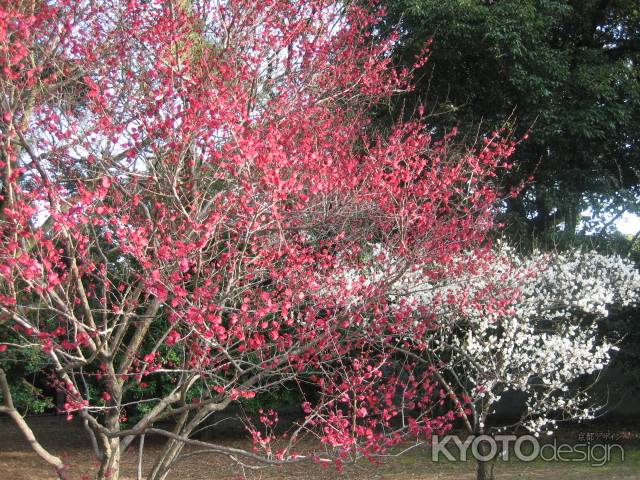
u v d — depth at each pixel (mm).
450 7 9898
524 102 10570
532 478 7363
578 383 9633
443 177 5320
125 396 9227
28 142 4148
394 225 5176
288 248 4008
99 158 4055
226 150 4090
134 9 4953
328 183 4562
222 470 8273
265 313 3650
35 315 4762
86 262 3891
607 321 8898
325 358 4551
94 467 8688
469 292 5949
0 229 3488
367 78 6512
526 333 7082
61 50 4871
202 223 3975
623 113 10602
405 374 6586
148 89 4723
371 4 7859
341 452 3734
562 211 10898
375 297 4133
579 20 11875
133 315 3854
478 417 5855
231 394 3680
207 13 5523
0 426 11969
